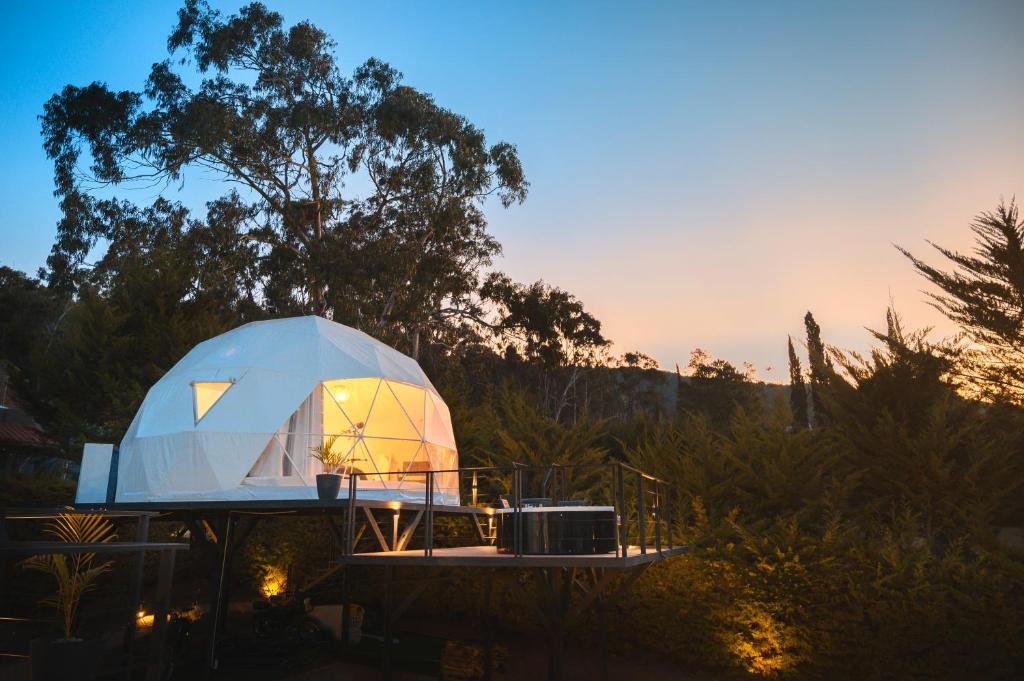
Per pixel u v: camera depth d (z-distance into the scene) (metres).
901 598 10.27
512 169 35.41
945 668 9.95
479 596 14.48
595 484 16.73
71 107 31.83
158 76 32.66
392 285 33.16
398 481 14.93
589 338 40.81
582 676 11.57
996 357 16.98
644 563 10.12
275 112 33.94
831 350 16.05
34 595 12.73
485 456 19.86
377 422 18.19
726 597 11.59
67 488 17.23
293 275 33.81
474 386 43.66
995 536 11.29
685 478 14.74
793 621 10.98
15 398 24.81
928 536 12.88
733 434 16.80
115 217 33.91
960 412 14.37
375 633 13.52
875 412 14.69
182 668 11.62
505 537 9.78
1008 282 17.45
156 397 14.79
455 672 11.43
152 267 27.12
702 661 11.73
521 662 12.33
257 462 13.41
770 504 14.21
